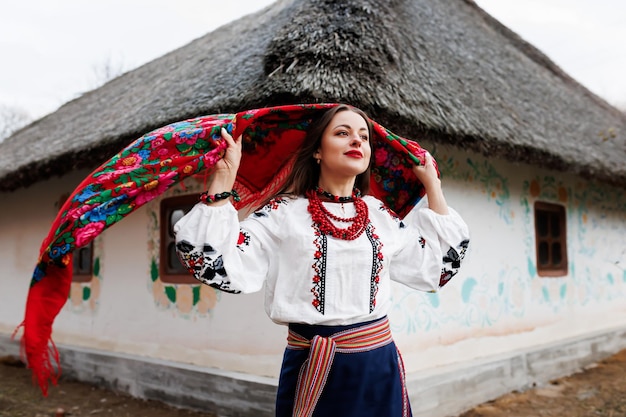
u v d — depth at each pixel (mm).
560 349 5535
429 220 1792
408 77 3990
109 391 5059
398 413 1570
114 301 5387
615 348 6543
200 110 3791
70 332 5879
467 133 3967
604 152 6516
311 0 4297
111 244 5492
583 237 6516
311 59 3469
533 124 5477
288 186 1713
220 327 4379
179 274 4801
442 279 1793
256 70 3992
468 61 5992
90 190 1468
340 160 1621
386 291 1649
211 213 1452
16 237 6922
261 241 1576
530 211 5617
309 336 1550
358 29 3826
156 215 5039
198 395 4262
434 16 6781
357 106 3354
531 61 9438
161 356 4840
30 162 5688
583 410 4422
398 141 1795
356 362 1521
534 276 5582
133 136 4418
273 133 1772
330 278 1542
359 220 1624
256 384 3871
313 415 1500
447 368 4297
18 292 6789
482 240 4934
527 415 4254
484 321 4883
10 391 5168
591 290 6539
